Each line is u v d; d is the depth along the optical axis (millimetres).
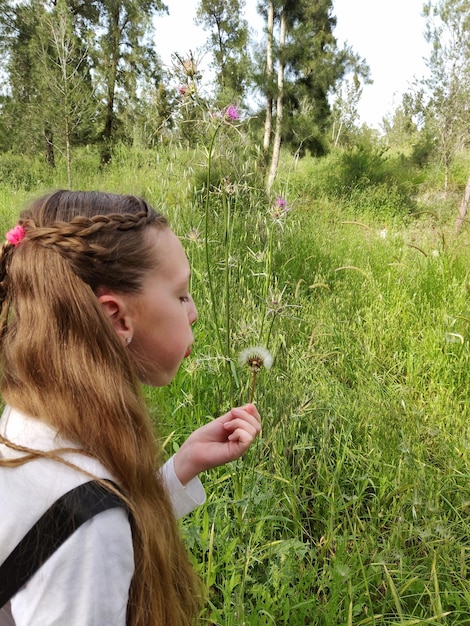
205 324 3078
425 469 2264
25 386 805
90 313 808
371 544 1893
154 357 933
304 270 4895
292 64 9383
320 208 8461
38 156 14023
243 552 1805
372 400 2701
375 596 1810
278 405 2213
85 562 689
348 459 2430
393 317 3941
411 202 9555
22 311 823
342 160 11438
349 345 3508
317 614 1676
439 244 5645
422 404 2982
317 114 9945
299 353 3098
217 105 1814
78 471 732
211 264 3252
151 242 884
